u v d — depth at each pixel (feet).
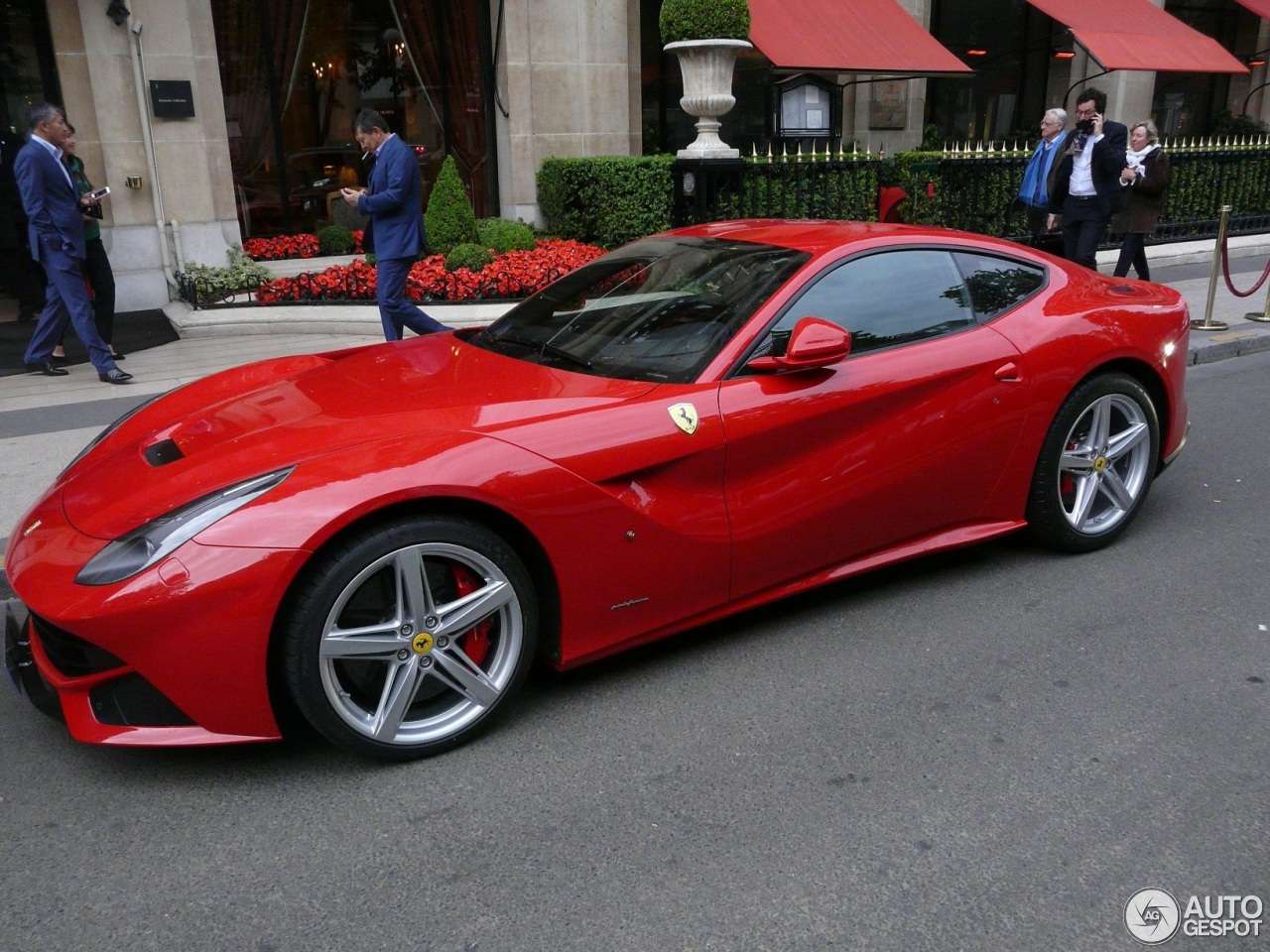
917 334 12.49
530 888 7.98
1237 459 18.43
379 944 7.41
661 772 9.50
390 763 9.70
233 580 8.52
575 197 37.99
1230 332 27.71
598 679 11.22
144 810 9.11
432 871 8.20
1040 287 13.92
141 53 33.01
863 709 10.50
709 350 11.34
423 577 9.30
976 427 12.62
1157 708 10.44
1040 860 8.20
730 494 11.03
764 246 12.89
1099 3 49.80
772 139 38.60
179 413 11.79
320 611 8.83
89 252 26.32
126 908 7.84
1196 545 14.64
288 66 38.91
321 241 38.70
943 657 11.56
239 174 38.81
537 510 9.68
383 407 10.58
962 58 54.70
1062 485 13.84
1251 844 8.38
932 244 13.12
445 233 35.14
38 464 17.94
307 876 8.17
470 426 9.95
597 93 41.52
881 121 49.39
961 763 9.54
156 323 31.91
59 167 23.32
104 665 8.84
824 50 38.55
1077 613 12.60
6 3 31.32
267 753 10.00
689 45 32.65
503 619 9.89
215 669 8.68
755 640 12.07
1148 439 14.42
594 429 10.18
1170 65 46.85
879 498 12.09
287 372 12.94
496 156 42.47
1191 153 43.65
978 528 13.35
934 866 8.14
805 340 10.82
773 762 9.60
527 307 13.76
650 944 7.35
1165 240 43.09
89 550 9.00
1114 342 13.65
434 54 41.04
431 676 9.72
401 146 22.67
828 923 7.53
